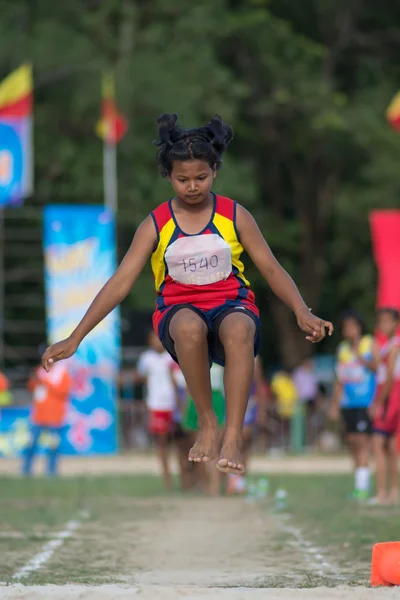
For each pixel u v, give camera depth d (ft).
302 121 239.91
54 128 214.69
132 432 172.55
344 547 58.44
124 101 207.10
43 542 62.59
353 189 241.14
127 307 209.05
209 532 67.36
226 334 36.99
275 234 246.06
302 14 255.09
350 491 98.53
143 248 38.01
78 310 155.74
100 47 222.69
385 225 154.10
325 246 259.80
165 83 211.61
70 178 212.84
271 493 97.96
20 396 171.42
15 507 84.74
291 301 37.65
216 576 48.37
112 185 182.29
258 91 243.40
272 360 266.57
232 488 97.81
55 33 211.61
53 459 124.88
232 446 36.40
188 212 38.04
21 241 205.05
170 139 37.65
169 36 227.40
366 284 238.89
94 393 157.99
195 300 37.86
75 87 209.77
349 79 260.01
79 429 157.58
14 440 160.35
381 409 87.76
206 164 37.37
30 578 47.21
